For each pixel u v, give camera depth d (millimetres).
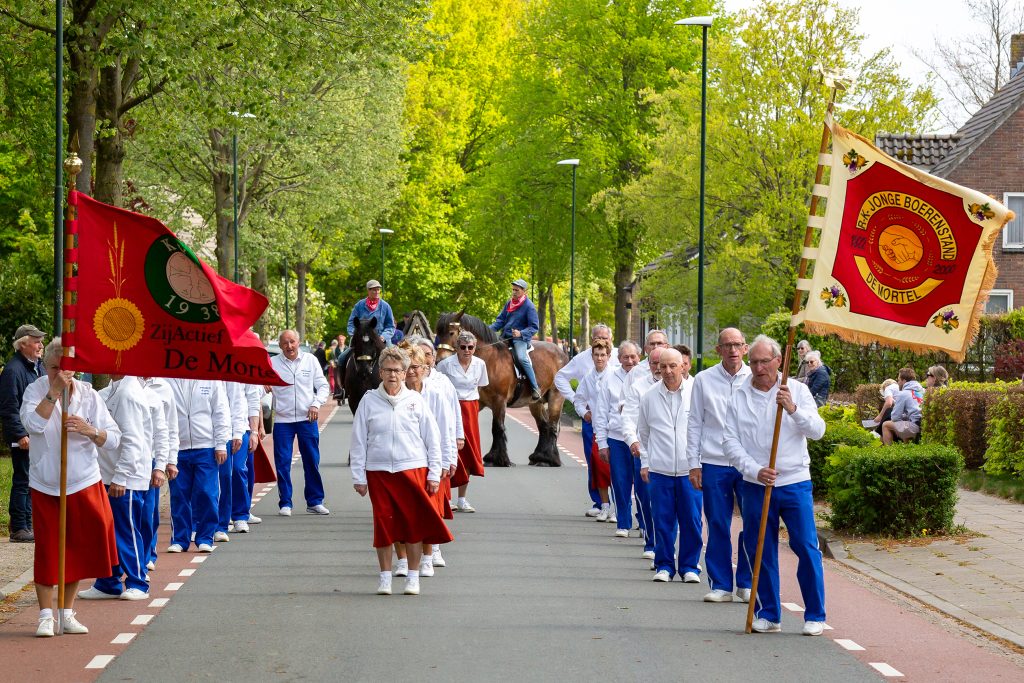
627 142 53375
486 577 11820
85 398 9406
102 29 22203
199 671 8227
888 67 41719
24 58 23891
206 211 44500
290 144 41438
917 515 13773
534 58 56062
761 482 9438
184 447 13219
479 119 70312
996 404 18328
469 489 19328
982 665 8469
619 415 14234
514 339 22484
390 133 49250
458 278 69875
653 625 9703
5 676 8094
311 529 15008
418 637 9242
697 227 43469
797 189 40875
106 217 9375
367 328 18797
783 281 41000
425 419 10969
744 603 10617
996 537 13531
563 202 55906
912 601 10852
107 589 10734
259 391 15523
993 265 9086
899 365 31859
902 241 9289
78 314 9344
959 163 39469
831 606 10578
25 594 11000
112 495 10258
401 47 24500
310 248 49656
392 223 68562
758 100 41750
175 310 9391
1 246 38812
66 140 23062
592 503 17203
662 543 11750
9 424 13516
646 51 52344
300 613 10117
